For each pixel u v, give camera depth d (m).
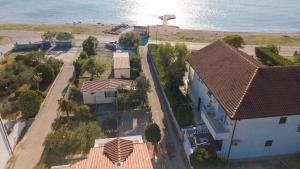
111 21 118.75
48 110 47.31
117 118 45.38
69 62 66.75
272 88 34.75
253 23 124.50
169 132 42.28
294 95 34.78
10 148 37.22
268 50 69.88
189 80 51.88
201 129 38.97
